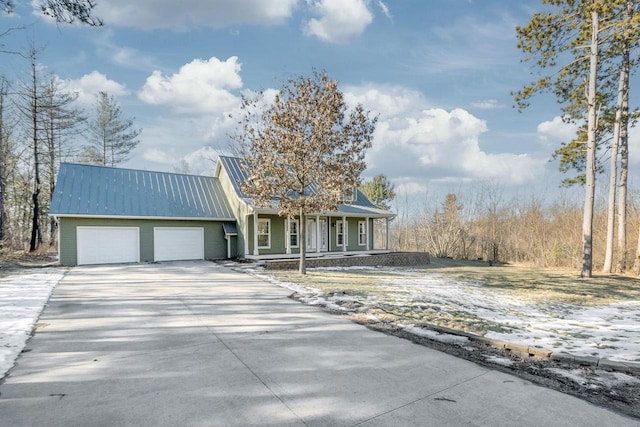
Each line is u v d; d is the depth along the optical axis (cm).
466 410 324
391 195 3659
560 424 302
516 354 493
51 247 2477
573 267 2142
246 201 1783
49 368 414
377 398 346
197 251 1859
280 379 389
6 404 327
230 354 466
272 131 1309
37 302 773
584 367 441
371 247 2462
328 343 522
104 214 1617
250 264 1623
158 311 710
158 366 422
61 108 2641
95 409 318
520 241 2620
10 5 736
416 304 846
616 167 1791
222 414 312
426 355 477
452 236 2933
